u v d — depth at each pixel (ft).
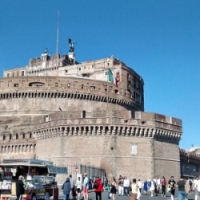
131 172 203.31
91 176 194.80
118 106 353.72
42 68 462.60
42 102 325.62
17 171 115.96
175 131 226.38
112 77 363.76
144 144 209.26
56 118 219.41
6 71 496.23
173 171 221.25
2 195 108.27
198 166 359.66
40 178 112.16
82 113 213.25
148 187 168.86
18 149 261.24
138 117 210.79
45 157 222.69
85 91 334.65
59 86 329.72
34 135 237.66
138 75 418.51
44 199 112.37
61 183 196.44
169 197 145.59
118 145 205.57
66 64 459.73
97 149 206.28
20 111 323.57
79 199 123.13
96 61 413.39
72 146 210.79
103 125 207.00
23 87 329.31
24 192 105.19
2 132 275.80
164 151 217.97
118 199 125.70
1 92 331.98
